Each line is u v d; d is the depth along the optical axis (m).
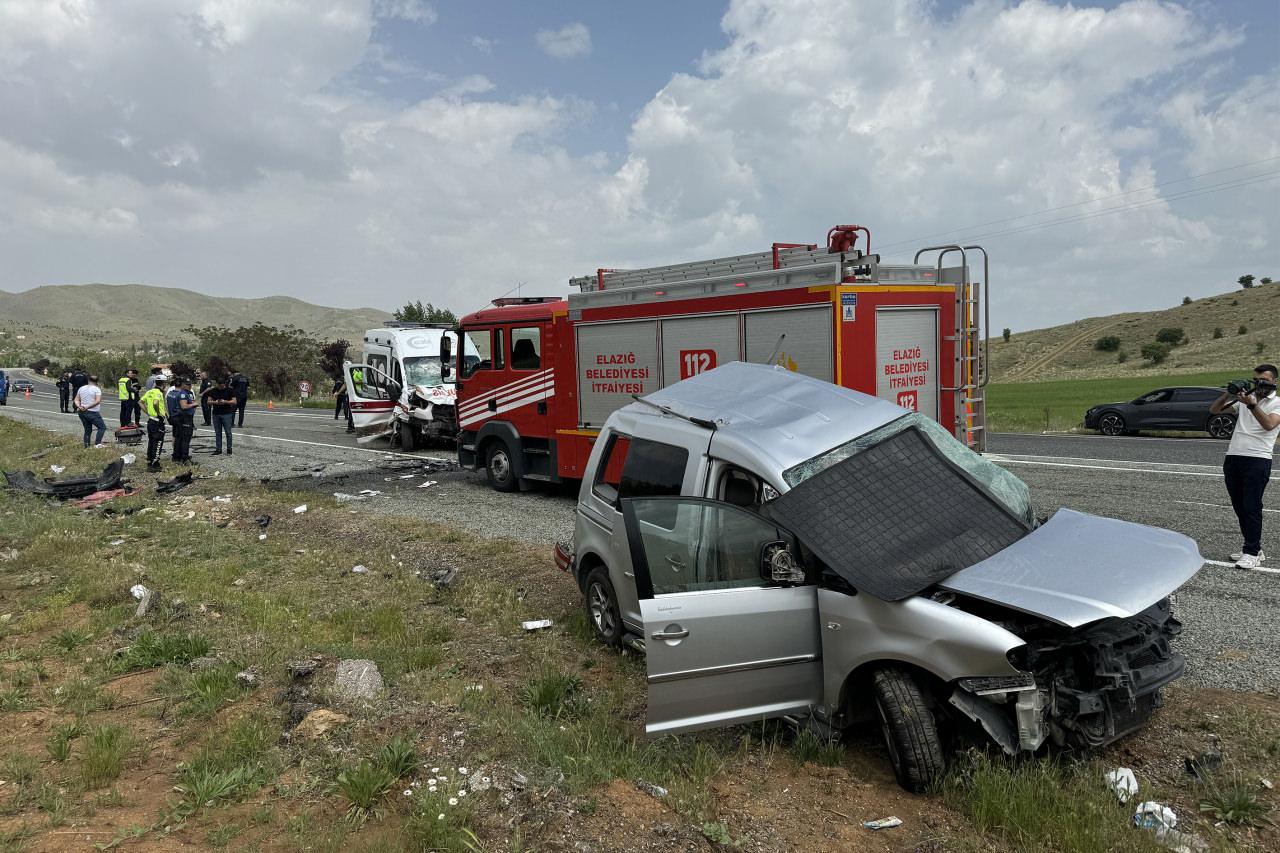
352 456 18.19
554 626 6.65
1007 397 50.62
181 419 16.61
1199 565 4.16
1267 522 9.27
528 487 13.76
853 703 4.38
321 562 9.02
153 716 5.13
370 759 4.23
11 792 4.11
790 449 4.88
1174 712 4.62
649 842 3.44
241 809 3.93
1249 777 3.91
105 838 3.67
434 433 18.66
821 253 9.44
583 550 6.42
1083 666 3.86
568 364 12.08
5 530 10.80
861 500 4.57
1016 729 3.87
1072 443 19.48
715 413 5.52
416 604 7.46
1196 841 3.48
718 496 5.04
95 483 14.23
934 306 9.56
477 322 13.62
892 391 9.18
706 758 4.23
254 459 17.66
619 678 5.48
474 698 5.04
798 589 4.39
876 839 3.59
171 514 11.95
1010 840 3.54
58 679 5.79
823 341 8.79
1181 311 144.25
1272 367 7.34
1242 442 7.46
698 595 4.21
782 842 3.53
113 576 8.28
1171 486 11.90
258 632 6.54
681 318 10.34
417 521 10.73
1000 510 4.69
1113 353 122.88
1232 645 5.67
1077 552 4.24
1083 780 3.85
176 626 6.78
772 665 4.33
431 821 3.60
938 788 3.90
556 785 3.86
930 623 3.85
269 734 4.66
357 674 5.34
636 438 5.93
